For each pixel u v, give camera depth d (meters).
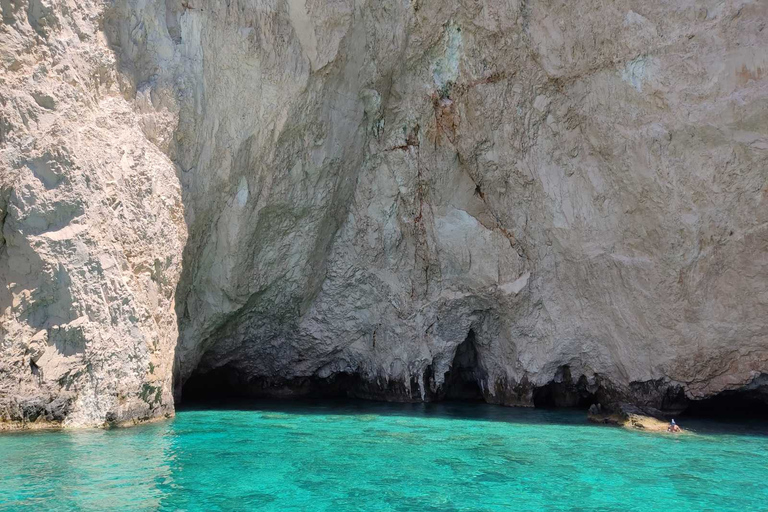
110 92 10.48
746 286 10.65
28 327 9.08
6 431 8.65
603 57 11.48
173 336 10.73
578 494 6.36
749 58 10.36
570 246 12.38
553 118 12.33
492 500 6.12
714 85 10.55
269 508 5.75
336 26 12.30
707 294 10.95
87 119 9.82
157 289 10.42
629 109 11.29
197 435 9.03
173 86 11.27
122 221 9.93
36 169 9.17
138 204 10.24
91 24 10.29
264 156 12.12
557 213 12.41
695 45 10.70
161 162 10.85
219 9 11.70
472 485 6.63
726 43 10.52
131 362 9.59
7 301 9.01
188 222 11.49
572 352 12.71
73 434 8.57
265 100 11.92
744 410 12.16
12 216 9.02
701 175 10.72
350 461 7.63
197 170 11.66
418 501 6.04
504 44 12.34
